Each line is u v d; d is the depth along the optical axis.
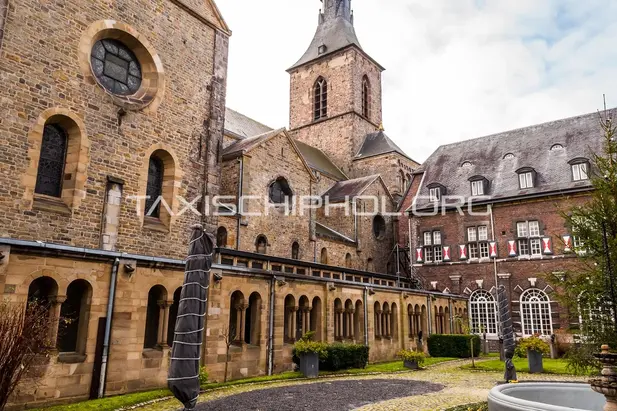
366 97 59.16
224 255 23.98
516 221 36.84
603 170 15.03
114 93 19.56
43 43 16.88
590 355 13.72
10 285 11.05
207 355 15.54
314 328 21.33
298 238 32.72
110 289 13.05
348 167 54.22
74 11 17.95
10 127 15.73
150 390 13.62
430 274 40.28
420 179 45.12
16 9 16.25
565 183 35.44
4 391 9.48
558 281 15.05
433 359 26.61
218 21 24.30
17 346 9.67
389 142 53.91
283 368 18.75
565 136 38.81
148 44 20.50
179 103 21.64
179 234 20.80
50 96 16.89
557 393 10.46
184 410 9.20
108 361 12.80
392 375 19.81
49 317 11.62
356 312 24.22
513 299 35.75
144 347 14.91
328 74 58.06
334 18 61.09
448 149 45.91
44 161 17.11
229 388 15.06
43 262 11.74
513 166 39.56
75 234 17.08
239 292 17.39
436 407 12.57
